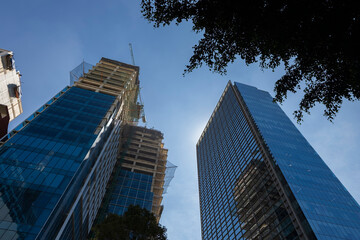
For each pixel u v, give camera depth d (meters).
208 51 13.77
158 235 24.88
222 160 108.12
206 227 96.19
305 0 10.40
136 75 97.12
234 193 82.81
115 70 88.12
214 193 102.25
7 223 26.97
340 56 10.85
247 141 90.12
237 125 106.00
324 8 10.08
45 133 43.84
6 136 40.72
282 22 11.30
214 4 12.28
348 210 56.38
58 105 54.31
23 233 26.64
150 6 12.96
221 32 13.31
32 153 38.25
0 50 69.56
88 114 54.75
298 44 11.84
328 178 67.06
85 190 45.69
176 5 12.85
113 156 74.38
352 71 10.62
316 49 11.27
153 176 82.31
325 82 12.64
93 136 47.69
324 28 10.24
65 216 36.34
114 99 65.75
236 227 70.88
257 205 66.69
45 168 36.34
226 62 14.04
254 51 13.96
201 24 13.22
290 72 13.90
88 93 64.38
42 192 32.34
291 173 64.31
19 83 76.44
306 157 74.44
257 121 89.50
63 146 42.16
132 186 74.31
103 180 63.47
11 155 36.50
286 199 57.12
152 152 92.00
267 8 11.50
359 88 11.18
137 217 24.67
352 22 9.67
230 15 12.36
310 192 58.59
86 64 83.31
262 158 75.25
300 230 48.66
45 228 28.98
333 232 47.78
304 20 10.79
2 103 69.12
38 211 29.66
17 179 32.81
